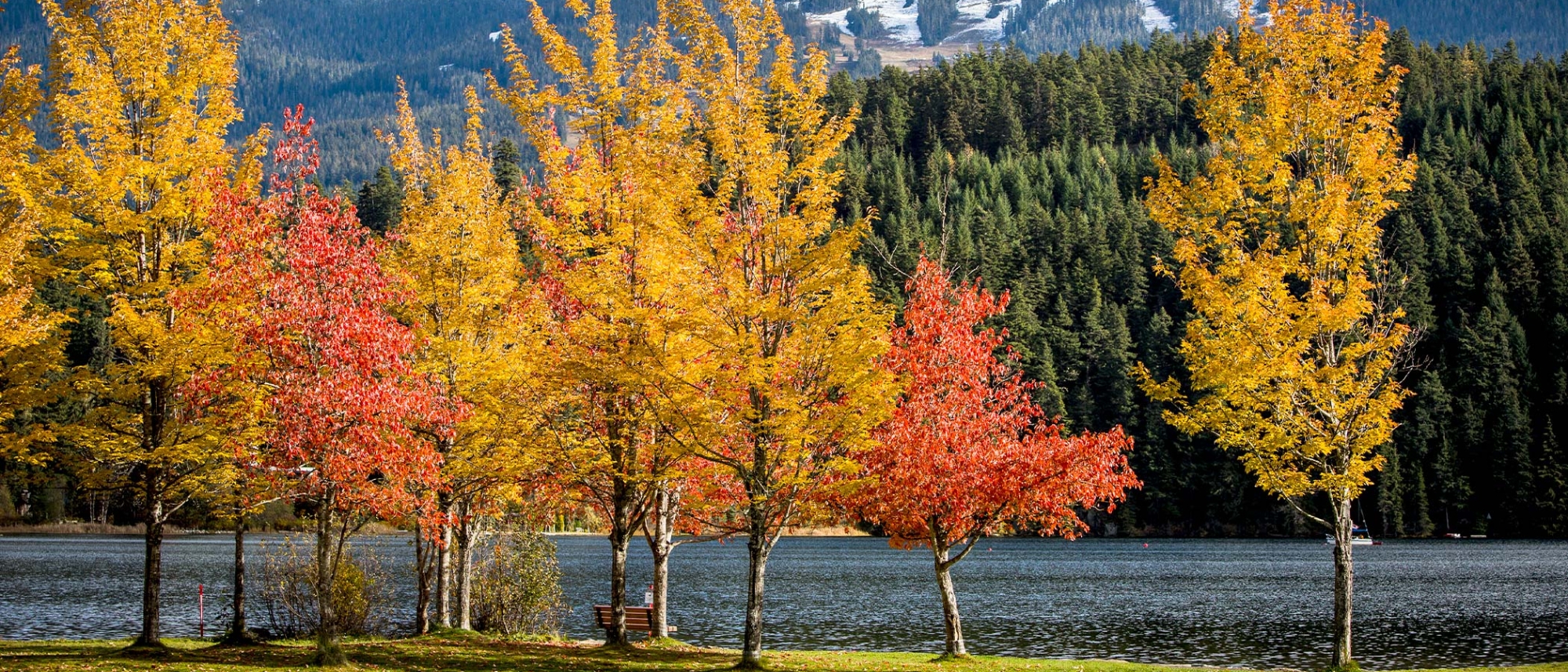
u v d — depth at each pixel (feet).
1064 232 411.34
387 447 67.10
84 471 74.28
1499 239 384.88
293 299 66.85
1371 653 103.19
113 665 64.85
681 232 70.28
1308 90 71.05
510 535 102.99
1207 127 74.28
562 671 68.74
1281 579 194.39
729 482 82.84
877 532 410.31
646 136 76.07
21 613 123.03
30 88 75.77
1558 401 322.55
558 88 81.87
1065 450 75.56
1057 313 365.20
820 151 71.00
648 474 71.05
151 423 74.38
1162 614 138.62
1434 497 318.86
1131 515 349.61
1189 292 72.08
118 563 207.10
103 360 230.27
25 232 70.85
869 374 67.67
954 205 448.65
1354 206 67.72
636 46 78.95
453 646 81.10
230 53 77.71
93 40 75.41
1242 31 73.87
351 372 66.44
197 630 106.73
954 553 294.66
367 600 96.22
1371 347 66.90
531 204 81.30
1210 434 333.21
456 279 86.63
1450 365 331.36
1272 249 70.38
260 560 196.85
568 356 73.36
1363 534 323.57
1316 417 74.79
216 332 69.72
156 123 77.05
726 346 67.46
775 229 70.28
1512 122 470.80
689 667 71.51
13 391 71.77
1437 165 432.25
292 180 77.15
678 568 234.17
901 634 118.01
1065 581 194.49
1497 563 226.99
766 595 166.30
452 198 87.35
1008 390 82.58
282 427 67.15
